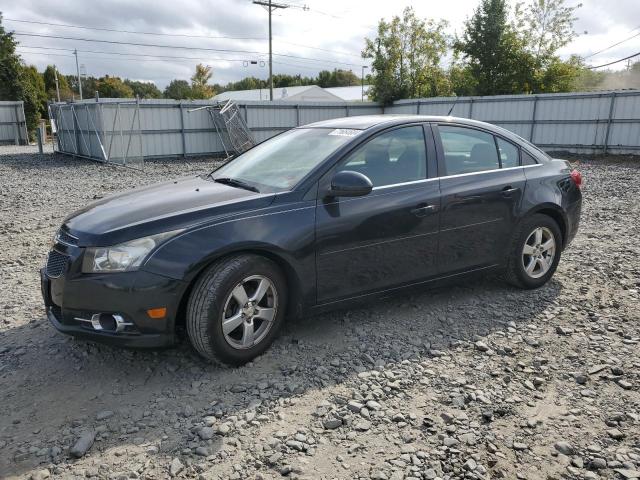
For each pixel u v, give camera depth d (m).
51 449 2.70
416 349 3.82
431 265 4.27
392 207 3.97
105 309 3.19
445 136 4.44
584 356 3.73
